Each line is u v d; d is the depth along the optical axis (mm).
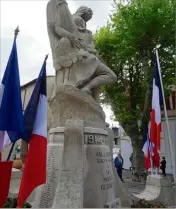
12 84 5586
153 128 9258
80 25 8344
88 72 7574
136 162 19578
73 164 5945
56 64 7746
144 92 20812
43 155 5441
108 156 7340
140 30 18188
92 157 6723
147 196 9312
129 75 21281
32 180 5262
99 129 7191
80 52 7613
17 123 5348
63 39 7633
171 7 18328
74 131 6078
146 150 10758
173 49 18906
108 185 6926
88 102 7141
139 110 21234
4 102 5449
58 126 7258
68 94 7090
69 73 7598
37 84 5895
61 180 5883
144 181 18719
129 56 19859
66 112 7219
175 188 9555
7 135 5562
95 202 6398
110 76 7922
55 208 5562
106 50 20938
